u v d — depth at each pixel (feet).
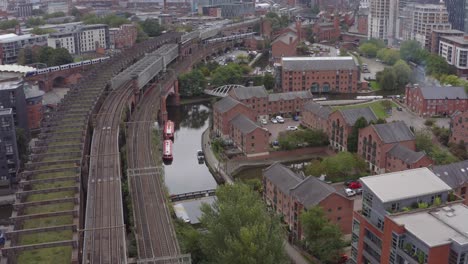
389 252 331.16
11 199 553.23
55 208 428.97
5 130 567.59
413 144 604.90
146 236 420.77
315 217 408.26
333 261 406.41
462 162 489.67
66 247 366.63
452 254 299.38
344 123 651.25
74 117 652.48
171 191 588.09
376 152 601.21
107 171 512.63
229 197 419.95
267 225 372.17
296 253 433.48
